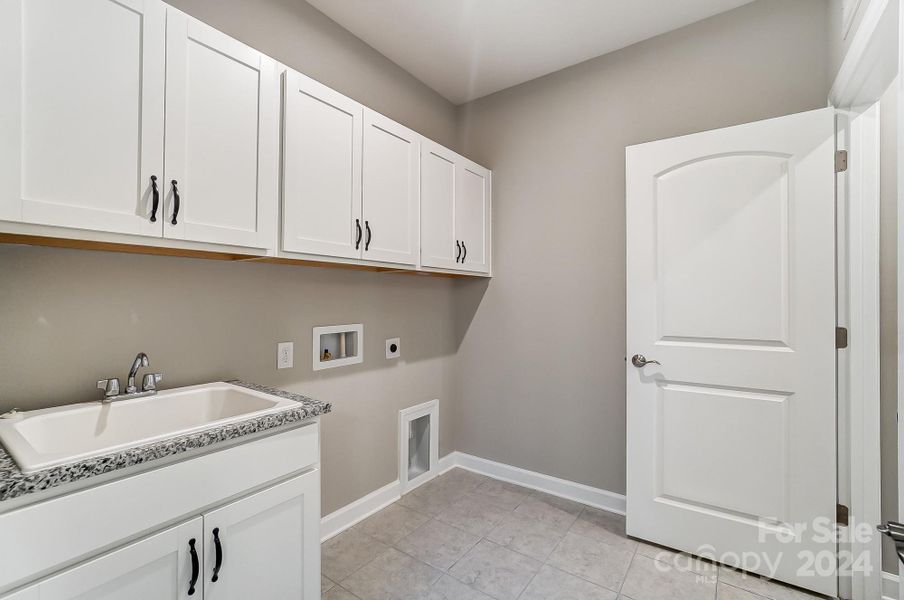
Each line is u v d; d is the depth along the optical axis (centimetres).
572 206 248
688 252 194
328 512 209
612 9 200
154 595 99
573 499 247
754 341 181
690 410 194
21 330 119
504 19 207
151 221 115
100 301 134
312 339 201
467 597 165
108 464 89
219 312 165
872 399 163
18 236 101
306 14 195
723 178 187
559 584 173
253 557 119
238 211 137
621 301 232
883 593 161
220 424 113
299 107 155
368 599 163
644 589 171
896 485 160
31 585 81
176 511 102
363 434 229
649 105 223
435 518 225
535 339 262
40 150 97
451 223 239
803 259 171
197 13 155
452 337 295
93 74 105
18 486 78
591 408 242
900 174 87
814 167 168
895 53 134
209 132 129
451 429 294
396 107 246
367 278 231
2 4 92
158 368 148
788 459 174
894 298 160
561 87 252
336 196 170
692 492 193
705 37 207
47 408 121
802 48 185
